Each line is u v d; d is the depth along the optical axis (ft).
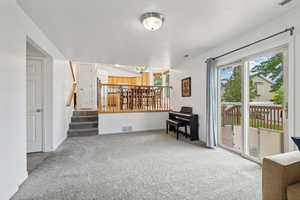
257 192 5.75
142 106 19.27
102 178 6.83
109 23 7.69
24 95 6.56
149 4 6.14
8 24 5.43
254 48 8.32
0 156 4.99
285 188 3.92
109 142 12.84
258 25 7.94
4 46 5.23
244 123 9.23
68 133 14.82
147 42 10.37
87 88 22.38
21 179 6.30
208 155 9.65
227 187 6.09
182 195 5.59
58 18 7.14
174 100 18.20
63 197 5.48
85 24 7.77
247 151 9.22
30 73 10.02
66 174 7.19
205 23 7.72
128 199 5.37
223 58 10.60
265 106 8.27
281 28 7.03
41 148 10.39
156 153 10.08
